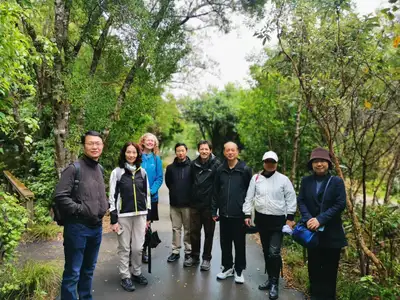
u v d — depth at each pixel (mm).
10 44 2645
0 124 3238
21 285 3232
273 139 7324
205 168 4027
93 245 3006
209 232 4078
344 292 3436
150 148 4191
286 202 3541
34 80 5594
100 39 5910
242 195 3686
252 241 5477
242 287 3670
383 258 3648
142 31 5121
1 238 3189
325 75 3494
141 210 3531
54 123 5504
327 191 3178
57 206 2771
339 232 3170
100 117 5945
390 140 4688
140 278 3662
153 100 6906
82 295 3088
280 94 6707
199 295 3455
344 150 4195
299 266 4211
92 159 2979
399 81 3602
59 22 5016
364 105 3682
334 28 3463
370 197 7578
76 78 5293
